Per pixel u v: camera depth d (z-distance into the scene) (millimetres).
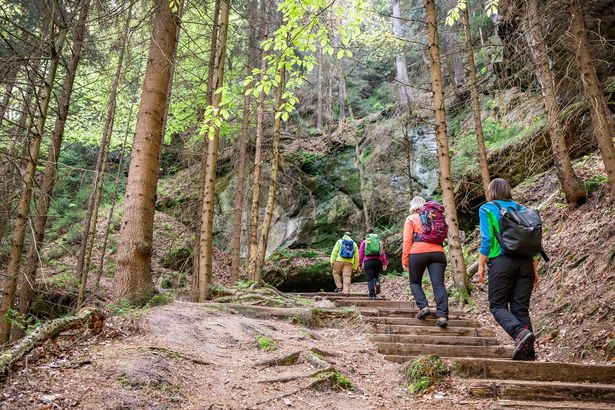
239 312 7188
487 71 16562
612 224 7598
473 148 15492
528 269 4699
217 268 17422
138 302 6152
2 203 7559
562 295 7117
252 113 15414
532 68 9758
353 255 11945
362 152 20672
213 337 5266
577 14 6414
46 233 16344
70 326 4363
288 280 16750
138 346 4344
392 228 18094
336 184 20234
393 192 18781
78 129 15227
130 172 6617
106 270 14117
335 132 22469
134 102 14148
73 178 17125
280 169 19984
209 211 8750
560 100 10953
